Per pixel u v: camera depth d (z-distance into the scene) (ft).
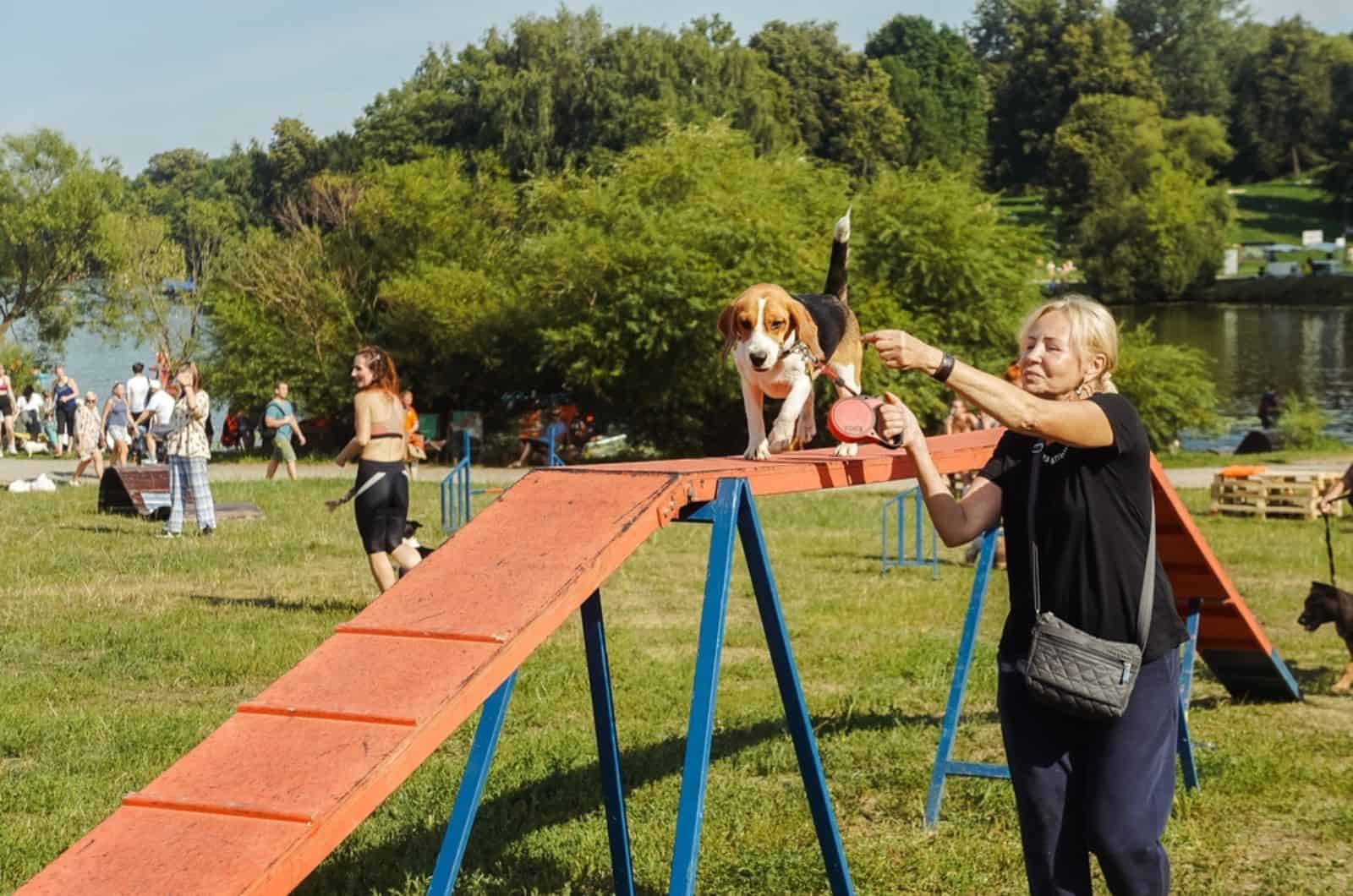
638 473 12.90
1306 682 27.14
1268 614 34.91
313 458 102.42
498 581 11.21
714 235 89.86
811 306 18.47
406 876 16.51
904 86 352.49
